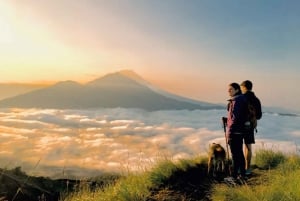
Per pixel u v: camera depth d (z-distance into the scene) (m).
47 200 6.37
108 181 7.75
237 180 7.64
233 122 7.85
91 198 7.05
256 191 6.37
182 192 7.27
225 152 8.30
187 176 8.12
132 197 7.02
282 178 6.86
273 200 5.81
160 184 7.84
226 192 6.55
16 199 6.85
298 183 6.16
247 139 8.05
